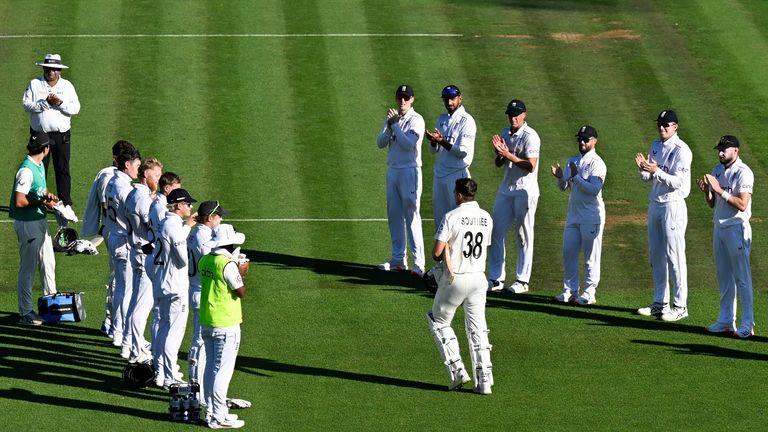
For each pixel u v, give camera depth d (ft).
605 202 268.21
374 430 167.32
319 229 254.88
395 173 232.94
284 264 236.84
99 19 353.92
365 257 242.58
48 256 213.46
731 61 333.83
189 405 170.40
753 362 193.16
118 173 195.21
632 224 258.16
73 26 349.00
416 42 343.67
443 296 180.65
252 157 286.05
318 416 172.45
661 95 316.60
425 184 279.90
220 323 166.61
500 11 365.81
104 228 199.41
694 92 318.24
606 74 327.67
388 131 233.55
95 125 298.56
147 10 360.28
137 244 190.39
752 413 172.86
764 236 250.37
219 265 166.30
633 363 192.95
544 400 178.40
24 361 192.95
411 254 248.93
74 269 235.20
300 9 363.35
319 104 310.86
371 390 182.39
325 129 299.79
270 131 298.15
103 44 338.54
